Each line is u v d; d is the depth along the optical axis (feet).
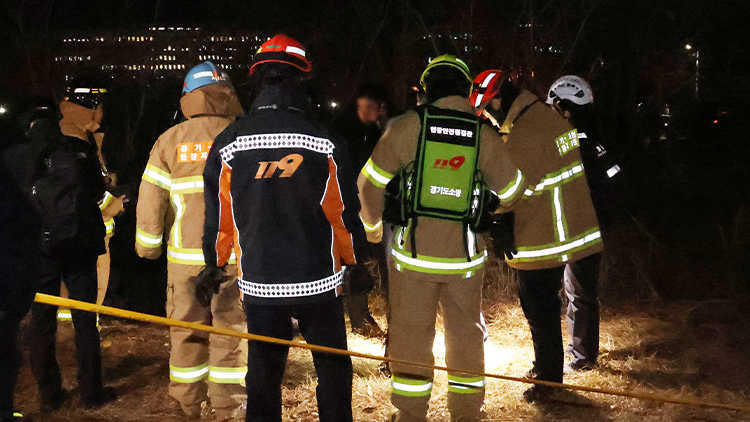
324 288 10.90
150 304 23.54
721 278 24.44
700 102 61.16
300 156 10.64
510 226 13.96
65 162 13.39
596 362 16.24
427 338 12.52
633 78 51.70
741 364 16.42
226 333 10.23
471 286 12.45
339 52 48.21
